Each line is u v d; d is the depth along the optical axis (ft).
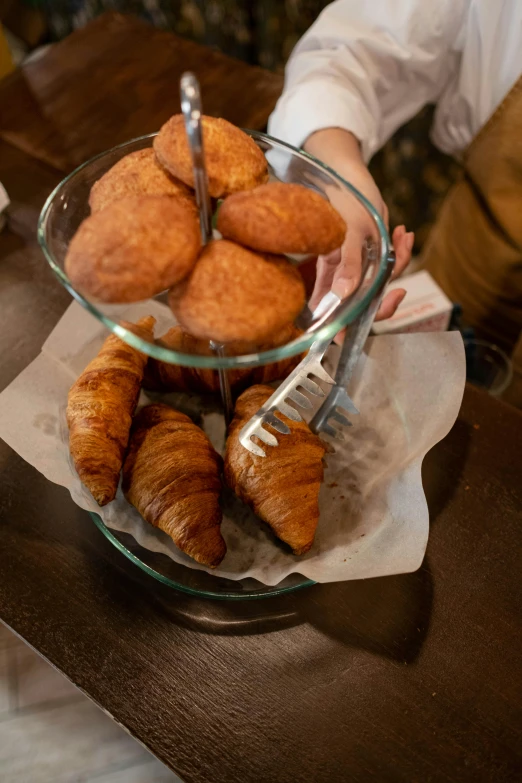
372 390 1.89
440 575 1.69
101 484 1.55
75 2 4.91
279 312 1.13
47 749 2.21
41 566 1.72
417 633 1.60
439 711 1.49
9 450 1.92
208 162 1.24
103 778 2.16
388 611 1.64
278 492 1.57
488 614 1.62
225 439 1.86
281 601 1.66
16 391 1.85
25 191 2.65
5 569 1.71
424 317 2.43
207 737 1.46
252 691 1.52
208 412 1.94
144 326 1.27
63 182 1.41
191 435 1.70
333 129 2.50
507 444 1.92
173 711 1.50
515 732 1.46
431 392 1.83
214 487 1.64
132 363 1.76
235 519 1.72
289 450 1.63
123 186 1.29
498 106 2.77
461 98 2.99
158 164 1.31
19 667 2.36
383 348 1.93
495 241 3.16
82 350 1.97
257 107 2.99
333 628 1.62
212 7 4.30
